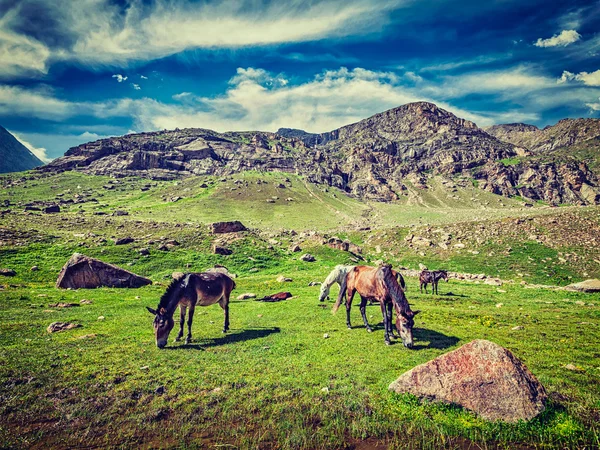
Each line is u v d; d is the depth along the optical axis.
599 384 9.05
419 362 10.81
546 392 8.16
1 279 32.25
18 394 8.62
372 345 12.59
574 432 6.89
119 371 10.16
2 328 14.77
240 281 36.56
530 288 33.78
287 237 81.00
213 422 7.65
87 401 8.41
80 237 53.00
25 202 160.88
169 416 7.91
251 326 16.19
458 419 7.52
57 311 19.30
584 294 29.34
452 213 198.25
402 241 75.19
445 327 15.34
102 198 191.50
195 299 13.62
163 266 43.19
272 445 6.87
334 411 8.00
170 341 13.48
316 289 29.20
